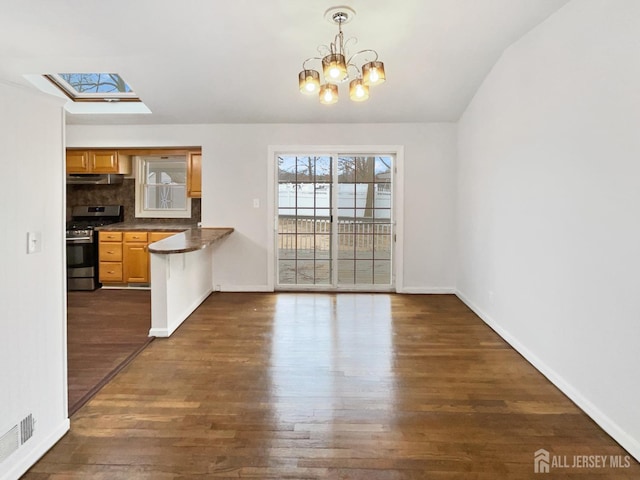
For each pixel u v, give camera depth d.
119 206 6.17
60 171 2.03
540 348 2.91
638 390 1.93
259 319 4.14
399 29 3.25
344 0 2.89
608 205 2.17
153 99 4.54
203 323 4.00
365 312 4.40
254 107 4.77
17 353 1.77
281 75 4.04
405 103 4.66
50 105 1.96
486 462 1.88
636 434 1.94
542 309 2.88
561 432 2.14
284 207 5.42
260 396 2.51
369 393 2.55
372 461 1.89
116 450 1.95
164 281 3.58
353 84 2.72
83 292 5.39
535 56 3.01
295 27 3.22
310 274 5.46
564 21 2.62
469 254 4.64
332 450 1.97
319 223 5.42
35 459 1.86
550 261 2.78
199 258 4.73
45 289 1.94
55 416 2.01
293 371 2.88
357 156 5.34
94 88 4.80
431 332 3.75
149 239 5.48
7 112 1.71
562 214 2.63
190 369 2.90
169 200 6.22
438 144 5.19
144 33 3.27
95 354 3.18
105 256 5.53
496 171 3.78
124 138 5.24
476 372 2.88
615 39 2.12
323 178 5.38
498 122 3.72
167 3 2.89
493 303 3.86
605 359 2.18
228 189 5.29
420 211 5.25
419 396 2.52
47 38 3.32
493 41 3.39
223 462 1.87
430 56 3.67
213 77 4.07
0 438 1.67
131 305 4.72
